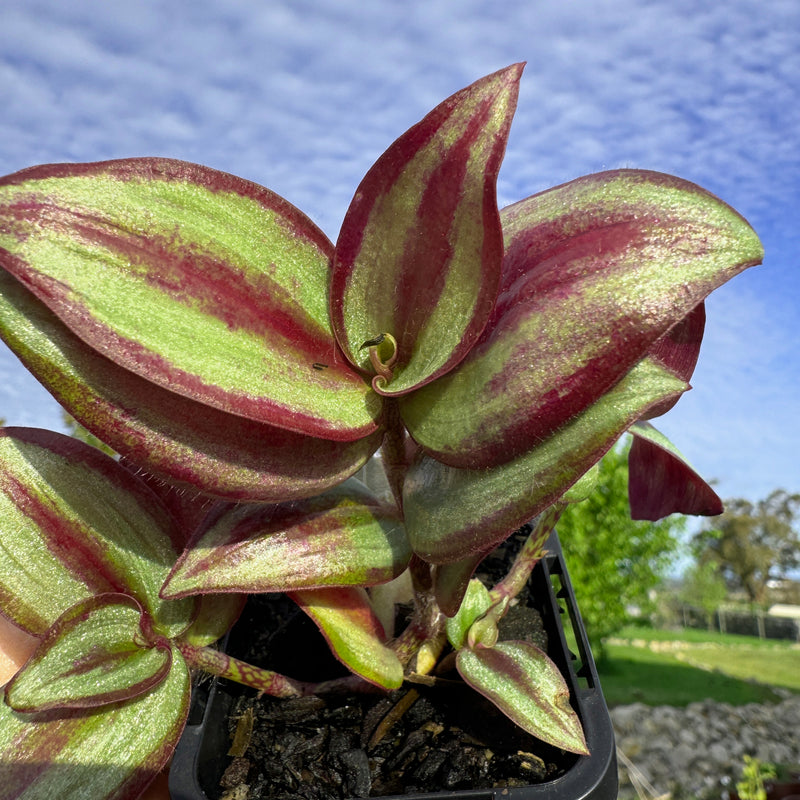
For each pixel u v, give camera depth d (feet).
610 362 0.32
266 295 0.39
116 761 0.40
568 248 0.36
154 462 0.36
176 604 0.45
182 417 0.36
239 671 0.47
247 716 0.50
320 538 0.42
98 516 0.46
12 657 0.53
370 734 0.48
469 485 0.37
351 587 0.48
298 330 0.40
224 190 0.39
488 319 0.34
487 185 0.33
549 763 0.45
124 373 0.36
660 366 0.35
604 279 0.34
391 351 0.40
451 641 0.48
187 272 0.36
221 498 0.37
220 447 0.37
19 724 0.41
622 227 0.35
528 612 0.59
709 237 0.33
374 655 0.44
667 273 0.33
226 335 0.36
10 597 0.43
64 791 0.39
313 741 0.47
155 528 0.47
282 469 0.38
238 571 0.40
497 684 0.44
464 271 0.37
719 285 0.32
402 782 0.45
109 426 0.35
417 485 0.41
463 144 0.35
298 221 0.41
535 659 0.46
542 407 0.33
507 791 0.41
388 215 0.39
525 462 0.35
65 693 0.39
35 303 0.35
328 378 0.39
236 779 0.45
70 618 0.41
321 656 0.56
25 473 0.45
